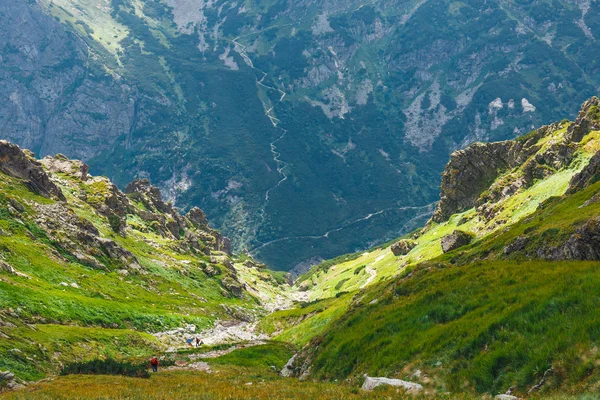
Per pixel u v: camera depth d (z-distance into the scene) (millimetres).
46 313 68625
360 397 26016
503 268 41281
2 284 69000
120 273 120812
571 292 28375
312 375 43312
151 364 48312
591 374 21828
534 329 27094
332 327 52062
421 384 29078
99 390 31938
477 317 32875
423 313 38969
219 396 27766
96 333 66625
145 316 93000
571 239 41469
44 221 114938
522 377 24453
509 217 128750
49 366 48750
